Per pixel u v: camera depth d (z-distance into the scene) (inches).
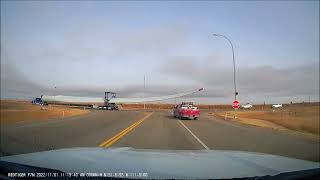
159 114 1990.7
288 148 603.2
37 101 3735.2
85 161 177.6
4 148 523.2
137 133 812.6
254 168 166.9
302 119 1785.2
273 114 2304.4
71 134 776.3
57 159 184.7
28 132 816.3
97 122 1209.4
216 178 141.2
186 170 155.9
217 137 761.6
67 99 3782.0
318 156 503.8
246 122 1401.3
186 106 1509.6
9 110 1790.1
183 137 739.4
